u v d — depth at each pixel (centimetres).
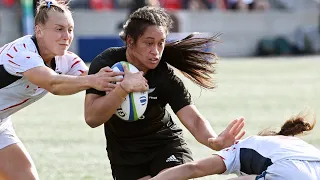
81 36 9412
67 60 1864
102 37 8856
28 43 1748
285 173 1526
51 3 1730
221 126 3572
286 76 7050
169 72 1847
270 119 3844
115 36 9144
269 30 10888
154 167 1842
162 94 1828
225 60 9644
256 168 1577
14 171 1886
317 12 11031
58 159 2772
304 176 1518
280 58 10044
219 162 1596
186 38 1864
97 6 10400
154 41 1714
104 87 1602
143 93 1733
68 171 2533
